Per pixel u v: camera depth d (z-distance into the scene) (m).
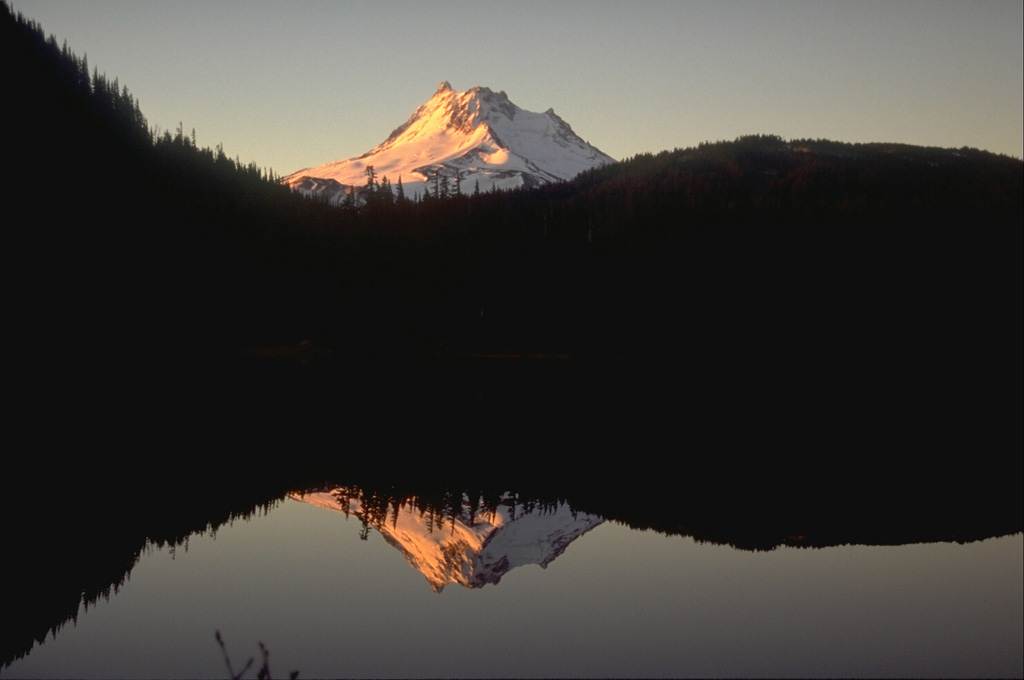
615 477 32.09
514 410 53.19
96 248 109.50
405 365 100.06
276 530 23.78
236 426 42.94
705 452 37.84
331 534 23.59
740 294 120.31
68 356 88.69
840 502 28.34
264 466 32.44
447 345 118.50
